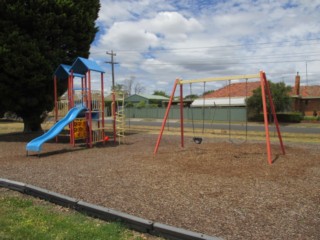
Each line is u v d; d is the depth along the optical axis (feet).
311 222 13.67
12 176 22.99
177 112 150.41
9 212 15.38
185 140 46.19
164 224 12.94
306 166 25.25
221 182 20.47
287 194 17.79
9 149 38.47
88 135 41.50
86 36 53.01
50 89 51.65
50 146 41.04
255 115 122.93
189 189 18.93
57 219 14.37
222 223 13.56
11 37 43.34
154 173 23.35
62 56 49.88
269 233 12.50
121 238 12.51
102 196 17.63
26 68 44.86
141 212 14.99
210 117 134.72
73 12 49.57
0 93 46.42
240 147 34.24
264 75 28.99
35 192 18.33
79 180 21.49
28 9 45.27
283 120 119.44
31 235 12.55
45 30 46.60
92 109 43.32
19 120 129.90
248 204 16.08
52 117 55.83
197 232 12.53
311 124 107.86
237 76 31.07
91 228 13.33
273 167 24.66
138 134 58.13
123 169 25.07
